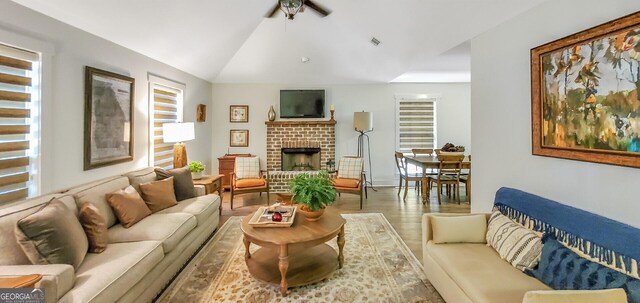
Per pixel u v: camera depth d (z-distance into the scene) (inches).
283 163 251.3
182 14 128.2
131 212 101.7
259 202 203.0
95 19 108.2
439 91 260.4
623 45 64.7
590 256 63.8
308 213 105.3
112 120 126.1
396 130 259.6
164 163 172.4
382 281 97.8
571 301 48.9
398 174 261.0
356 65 220.2
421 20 131.8
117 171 131.6
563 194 82.3
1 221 66.8
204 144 233.5
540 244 73.4
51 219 68.9
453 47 143.8
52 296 56.7
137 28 124.5
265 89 253.0
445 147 217.5
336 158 257.3
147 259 80.5
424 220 97.8
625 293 50.9
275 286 95.0
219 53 189.8
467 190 204.5
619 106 65.7
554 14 84.0
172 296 89.2
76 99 108.0
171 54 161.3
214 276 101.5
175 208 123.4
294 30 180.1
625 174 66.1
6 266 61.8
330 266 101.3
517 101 99.6
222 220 164.1
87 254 79.4
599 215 67.6
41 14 93.8
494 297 62.7
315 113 251.0
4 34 83.0
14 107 88.4
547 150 86.2
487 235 90.1
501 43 107.0
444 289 83.2
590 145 72.8
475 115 123.6
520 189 98.9
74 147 107.5
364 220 163.3
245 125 253.0
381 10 138.5
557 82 82.3
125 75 134.6
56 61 99.8
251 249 124.4
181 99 189.6
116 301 67.8
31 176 93.4
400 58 191.5
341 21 166.4
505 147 106.0
